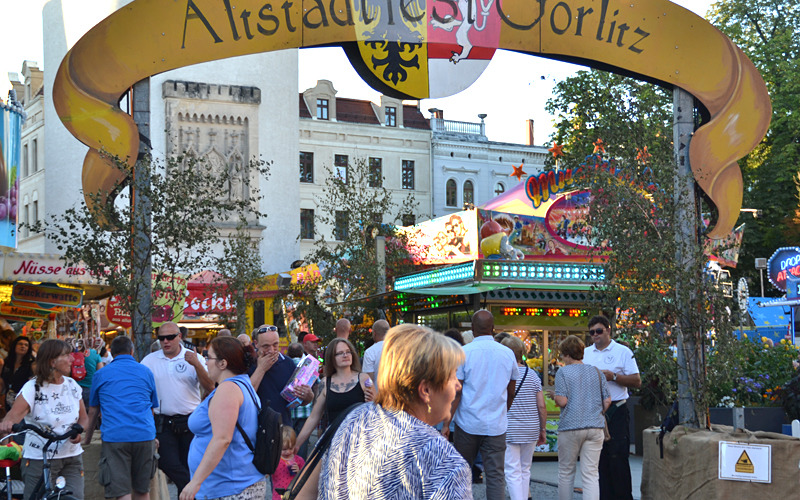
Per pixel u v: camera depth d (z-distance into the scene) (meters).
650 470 8.85
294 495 3.61
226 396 5.27
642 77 10.40
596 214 10.03
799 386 12.04
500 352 8.12
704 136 10.13
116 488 7.65
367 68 9.88
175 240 9.64
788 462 7.52
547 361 15.93
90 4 45.62
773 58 38.09
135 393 7.83
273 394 8.81
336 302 23.45
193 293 20.52
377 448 2.98
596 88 11.69
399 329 3.18
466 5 10.03
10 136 20.84
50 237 9.71
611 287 9.53
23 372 12.45
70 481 7.56
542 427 8.90
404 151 59.47
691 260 9.36
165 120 43.00
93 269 9.60
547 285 15.36
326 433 3.59
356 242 24.91
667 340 9.21
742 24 39.94
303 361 8.17
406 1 9.94
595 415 8.40
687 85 10.21
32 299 17.09
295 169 45.69
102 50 9.36
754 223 37.97
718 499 7.74
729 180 10.12
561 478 8.47
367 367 10.27
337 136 57.28
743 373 12.62
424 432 2.98
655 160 10.05
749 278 10.80
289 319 26.17
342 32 9.81
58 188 45.69
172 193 9.78
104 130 9.38
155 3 9.45
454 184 61.12
